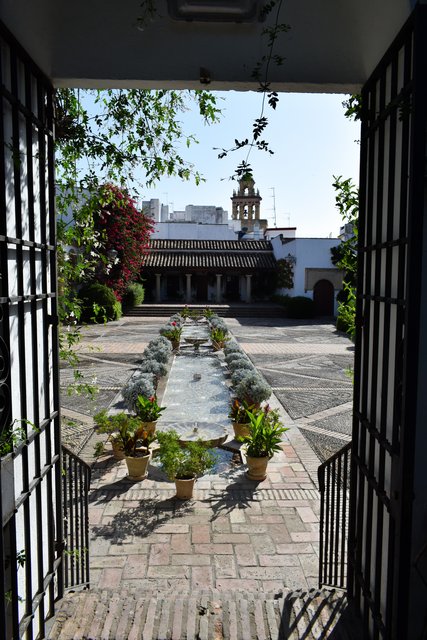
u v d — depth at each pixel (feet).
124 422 22.88
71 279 16.11
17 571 8.35
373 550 9.64
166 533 17.42
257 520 18.42
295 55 9.36
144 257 95.55
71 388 15.20
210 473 22.57
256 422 22.25
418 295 7.16
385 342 8.65
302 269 87.71
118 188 16.08
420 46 6.84
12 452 8.09
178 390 37.60
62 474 11.81
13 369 8.35
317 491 20.83
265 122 9.25
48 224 10.44
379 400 9.35
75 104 12.79
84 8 8.78
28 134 8.95
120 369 43.96
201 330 68.90
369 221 9.85
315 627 10.65
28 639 8.86
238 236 122.93
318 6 8.73
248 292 98.89
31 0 7.97
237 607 11.57
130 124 13.42
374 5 7.98
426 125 6.97
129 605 11.49
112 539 16.96
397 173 8.29
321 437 27.63
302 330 71.31
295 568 15.55
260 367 46.11
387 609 8.10
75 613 11.06
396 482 7.81
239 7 8.60
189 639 10.43
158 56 9.38
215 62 9.39
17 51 8.29
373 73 9.24
